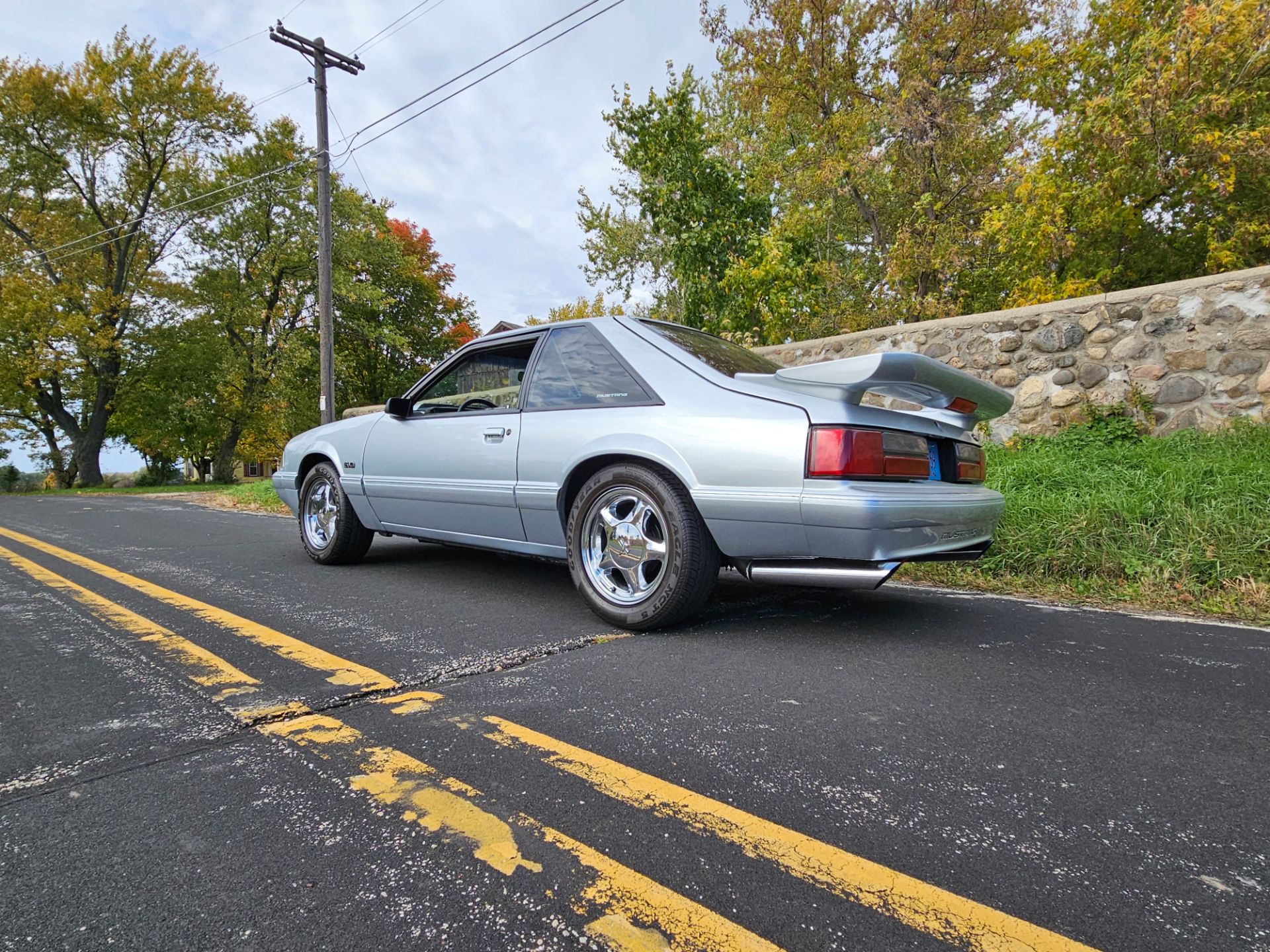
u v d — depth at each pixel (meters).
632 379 3.03
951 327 6.41
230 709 2.04
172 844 1.36
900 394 2.77
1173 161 7.46
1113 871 1.26
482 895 1.21
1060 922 1.13
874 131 11.67
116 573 4.27
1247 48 7.02
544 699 2.11
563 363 3.33
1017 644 2.66
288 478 4.83
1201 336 5.14
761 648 2.63
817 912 1.16
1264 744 1.78
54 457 27.25
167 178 23.66
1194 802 1.50
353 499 4.29
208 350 24.23
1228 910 1.15
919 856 1.31
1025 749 1.76
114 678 2.30
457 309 36.22
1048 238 8.18
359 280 28.34
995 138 11.40
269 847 1.35
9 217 22.53
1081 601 3.40
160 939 1.10
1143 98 7.26
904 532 2.45
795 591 3.66
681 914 1.15
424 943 1.09
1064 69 9.26
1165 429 5.29
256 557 4.89
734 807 1.49
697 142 11.88
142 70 21.81
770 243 10.49
